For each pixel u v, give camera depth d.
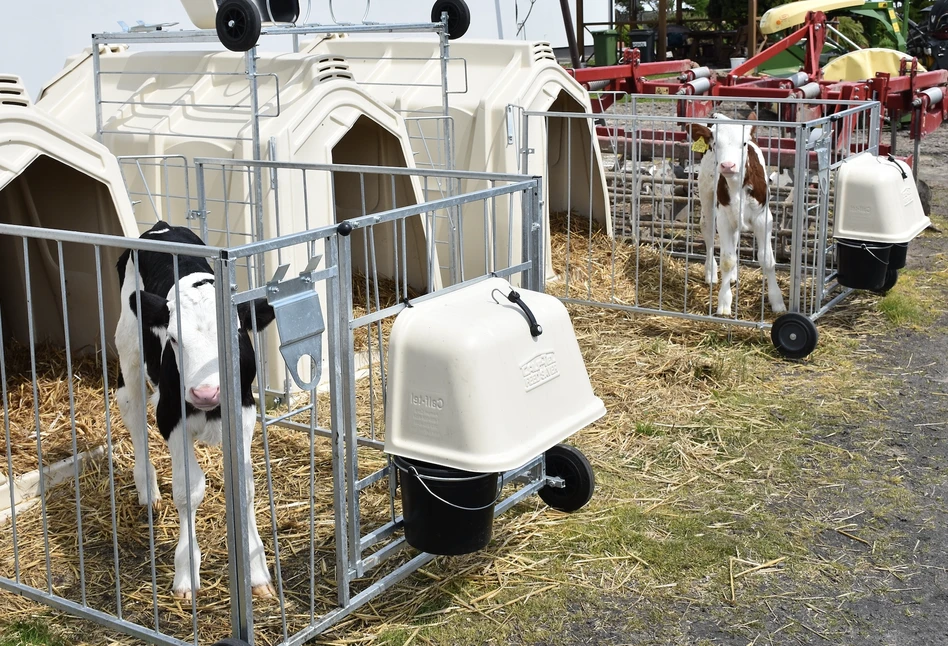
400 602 3.62
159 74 6.47
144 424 3.33
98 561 3.88
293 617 3.48
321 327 3.03
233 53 6.46
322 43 8.16
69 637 3.40
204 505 4.28
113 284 5.58
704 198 7.02
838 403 5.45
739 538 4.08
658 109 14.29
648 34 18.28
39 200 5.68
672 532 4.12
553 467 4.14
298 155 5.53
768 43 18.56
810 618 3.55
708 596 3.68
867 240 6.14
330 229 3.00
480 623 3.50
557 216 8.42
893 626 3.50
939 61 15.58
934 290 7.41
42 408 5.00
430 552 3.32
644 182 8.99
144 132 6.07
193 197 5.91
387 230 7.01
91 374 5.44
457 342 3.11
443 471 3.19
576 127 8.13
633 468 4.71
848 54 12.00
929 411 5.34
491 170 7.04
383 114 6.16
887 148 9.09
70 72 6.97
